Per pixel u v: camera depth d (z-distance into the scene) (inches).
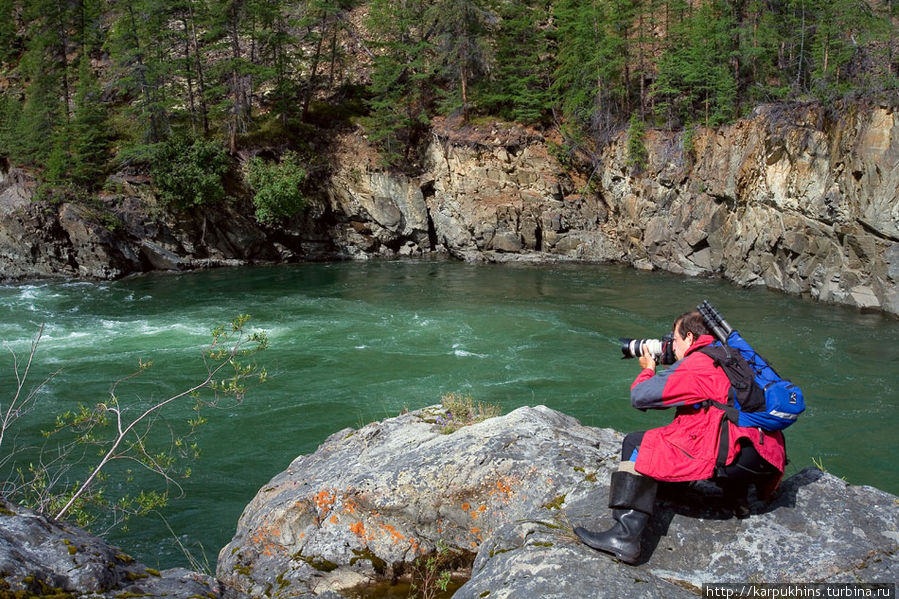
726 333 140.4
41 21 1528.1
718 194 1028.5
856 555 133.3
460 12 1362.0
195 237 1269.7
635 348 151.4
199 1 1393.9
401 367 608.7
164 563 299.1
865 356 617.0
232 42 1421.0
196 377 584.7
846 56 908.0
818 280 868.0
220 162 1306.6
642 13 1285.7
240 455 421.1
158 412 495.8
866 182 775.1
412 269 1218.0
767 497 143.2
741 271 1002.7
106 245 1153.4
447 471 197.2
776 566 132.6
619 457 198.1
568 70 1333.7
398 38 1507.1
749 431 132.8
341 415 489.7
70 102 1507.1
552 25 1459.2
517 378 572.4
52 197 1159.6
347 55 1592.0
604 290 976.3
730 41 1099.9
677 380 134.0
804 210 869.8
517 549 141.5
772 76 1113.4
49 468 394.0
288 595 179.2
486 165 1322.6
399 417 269.6
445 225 1373.0
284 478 237.0
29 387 560.4
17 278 1122.0
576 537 142.3
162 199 1237.1
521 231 1298.0
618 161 1211.2
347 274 1169.4
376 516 193.8
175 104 1389.0
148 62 1321.4
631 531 133.9
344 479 206.5
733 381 133.8
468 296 949.2
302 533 196.2
